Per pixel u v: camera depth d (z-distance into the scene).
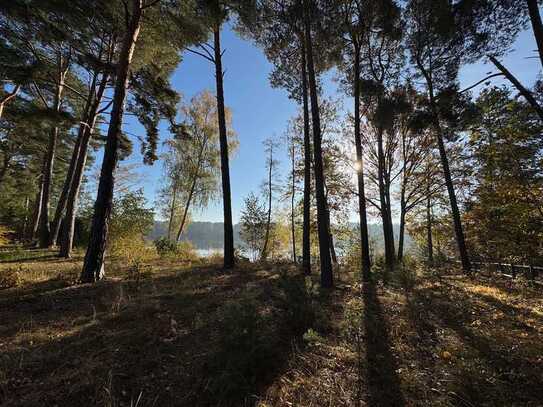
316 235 23.61
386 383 3.66
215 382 3.29
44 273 8.55
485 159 12.19
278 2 10.54
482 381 3.65
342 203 21.77
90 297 6.29
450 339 4.98
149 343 4.20
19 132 22.72
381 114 12.23
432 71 13.39
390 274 10.27
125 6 8.77
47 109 10.99
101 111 14.14
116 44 14.03
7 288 6.79
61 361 3.67
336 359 4.16
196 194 25.64
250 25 11.32
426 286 9.46
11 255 12.30
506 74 8.30
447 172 14.17
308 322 5.14
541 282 10.41
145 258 13.02
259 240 20.89
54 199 35.66
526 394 3.45
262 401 3.18
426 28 11.60
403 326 5.44
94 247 7.78
